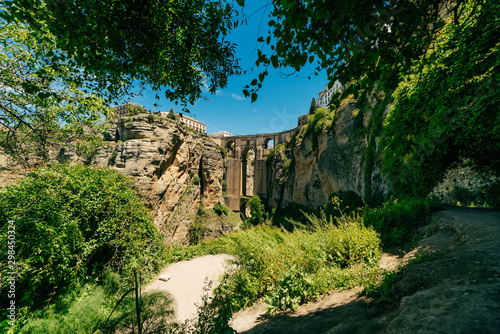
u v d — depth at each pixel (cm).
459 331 130
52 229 524
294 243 571
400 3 157
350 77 208
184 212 4838
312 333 261
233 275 539
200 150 5728
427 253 375
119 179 912
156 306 314
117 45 276
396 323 166
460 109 578
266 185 6744
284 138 6656
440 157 734
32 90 232
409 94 703
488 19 472
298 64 214
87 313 382
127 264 643
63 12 218
